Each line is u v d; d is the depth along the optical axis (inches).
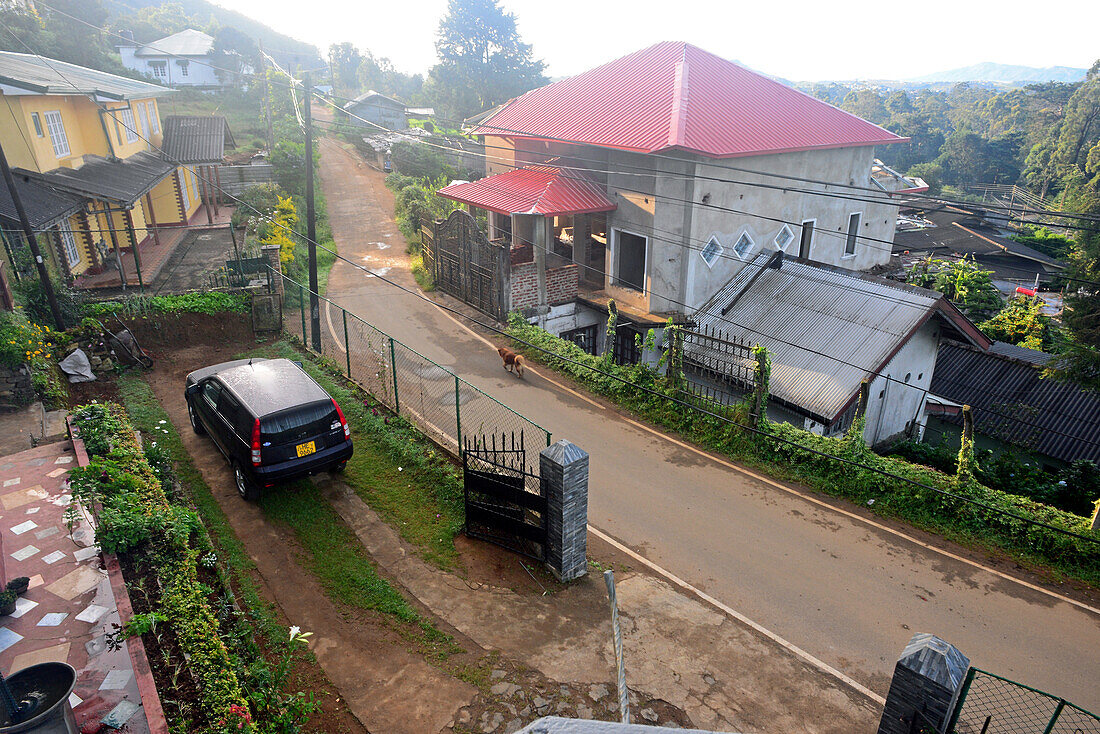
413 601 357.4
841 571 419.5
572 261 1010.7
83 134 991.0
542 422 621.9
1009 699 320.8
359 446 511.8
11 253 669.9
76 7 1926.7
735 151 778.8
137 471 400.2
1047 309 1556.3
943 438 680.4
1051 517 447.8
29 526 359.9
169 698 252.1
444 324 869.2
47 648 275.0
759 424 568.1
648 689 310.8
